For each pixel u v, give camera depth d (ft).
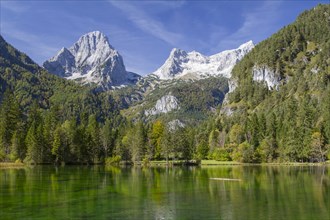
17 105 546.67
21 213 156.04
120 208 167.94
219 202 182.50
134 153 579.48
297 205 172.14
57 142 536.42
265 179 292.40
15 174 341.82
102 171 398.62
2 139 519.60
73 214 154.51
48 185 250.57
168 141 569.23
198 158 641.81
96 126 630.33
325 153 579.48
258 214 153.48
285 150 591.78
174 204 177.68
